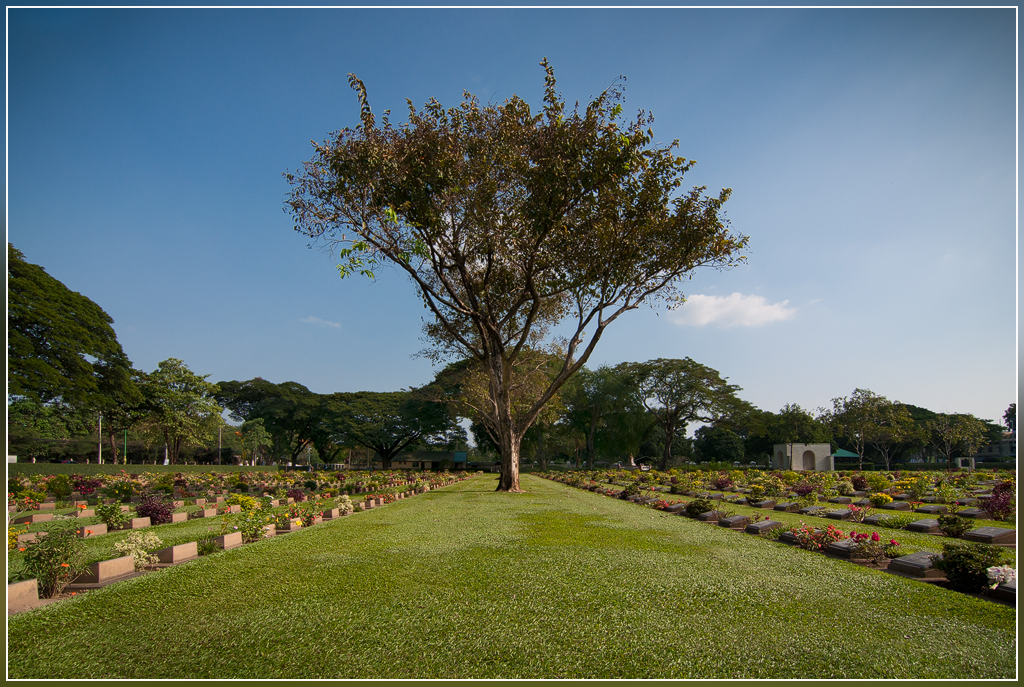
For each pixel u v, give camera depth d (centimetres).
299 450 7138
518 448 2261
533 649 403
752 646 407
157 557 713
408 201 1775
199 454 7125
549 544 830
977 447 5159
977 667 369
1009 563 591
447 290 2125
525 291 2141
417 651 402
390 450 6744
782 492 1745
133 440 6450
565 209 1861
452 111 1772
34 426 3170
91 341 3359
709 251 1877
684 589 561
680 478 2677
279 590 569
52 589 558
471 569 658
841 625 450
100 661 391
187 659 394
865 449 6906
